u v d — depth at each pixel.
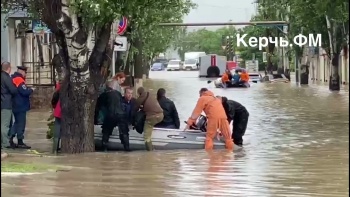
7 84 24.88
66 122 24.56
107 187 16.89
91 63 24.33
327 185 17.59
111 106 24.88
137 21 25.83
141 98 25.50
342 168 20.70
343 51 87.81
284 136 30.73
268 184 17.72
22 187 16.50
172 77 126.31
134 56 58.09
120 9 23.08
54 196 15.46
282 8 89.31
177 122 26.56
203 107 26.08
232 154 24.41
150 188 16.88
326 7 49.97
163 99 26.55
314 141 28.69
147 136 25.50
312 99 58.72
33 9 25.12
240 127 27.48
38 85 46.38
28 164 20.47
